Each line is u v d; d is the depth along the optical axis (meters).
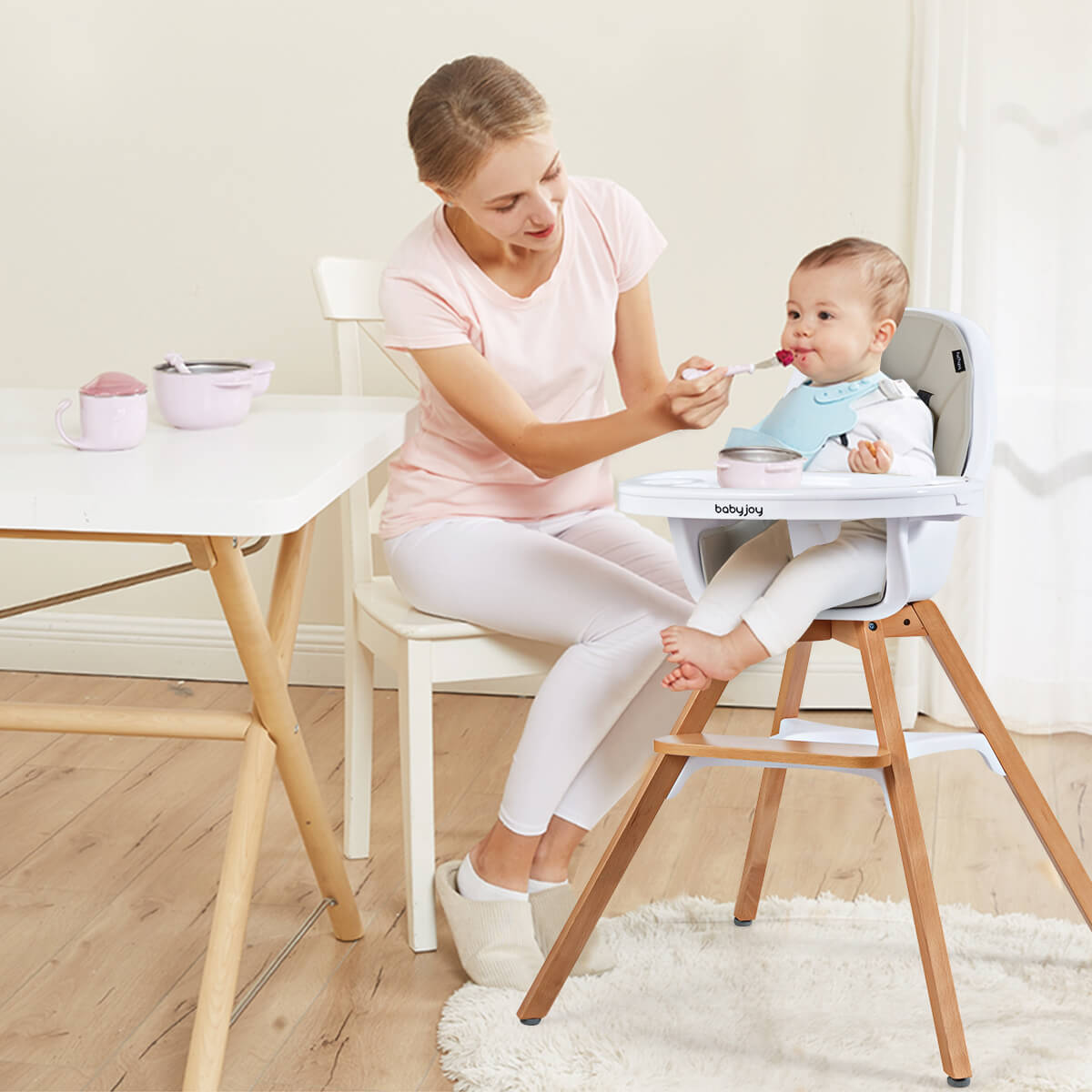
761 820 1.78
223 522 1.20
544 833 1.71
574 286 1.81
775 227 2.56
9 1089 1.50
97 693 2.81
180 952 1.79
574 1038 1.56
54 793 2.30
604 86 2.56
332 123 2.64
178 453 1.43
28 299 2.79
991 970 1.70
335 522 2.77
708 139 2.55
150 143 2.70
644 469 2.67
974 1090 1.45
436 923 1.89
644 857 2.06
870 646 1.50
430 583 1.76
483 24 2.57
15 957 1.77
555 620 1.71
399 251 1.80
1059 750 2.41
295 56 2.63
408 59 2.60
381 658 1.87
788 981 1.69
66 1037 1.60
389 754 2.49
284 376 2.75
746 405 2.63
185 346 2.77
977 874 1.99
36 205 2.75
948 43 2.37
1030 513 2.43
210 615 2.87
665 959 1.74
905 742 1.50
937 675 2.58
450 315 1.74
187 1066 1.41
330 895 1.80
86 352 2.80
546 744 1.67
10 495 1.21
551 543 1.76
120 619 2.89
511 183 1.58
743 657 1.48
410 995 1.70
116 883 1.98
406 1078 1.52
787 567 1.51
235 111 2.66
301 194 2.68
